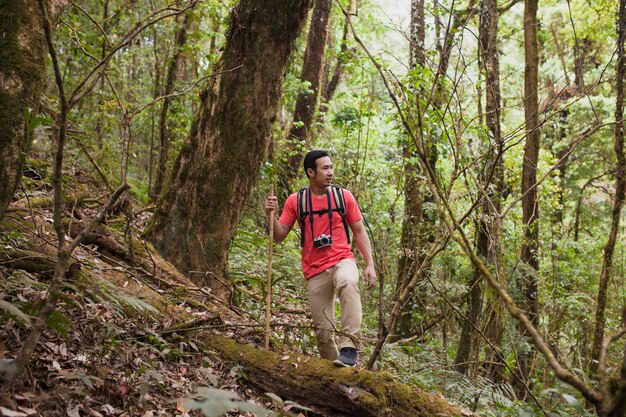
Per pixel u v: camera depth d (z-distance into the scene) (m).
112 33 9.18
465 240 2.25
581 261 13.26
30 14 3.22
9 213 4.66
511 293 7.28
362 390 3.44
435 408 3.35
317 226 4.29
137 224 6.88
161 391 3.26
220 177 5.61
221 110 5.62
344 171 8.71
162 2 10.31
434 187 2.47
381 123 11.53
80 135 7.12
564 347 7.21
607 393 1.77
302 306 6.45
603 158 17.14
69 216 5.38
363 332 6.49
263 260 7.70
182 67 10.71
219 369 3.92
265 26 5.57
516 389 6.03
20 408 2.31
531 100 9.27
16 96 3.06
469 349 6.31
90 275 4.11
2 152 3.00
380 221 8.60
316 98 12.91
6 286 3.30
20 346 3.03
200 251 5.58
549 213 12.34
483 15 7.28
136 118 11.52
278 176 9.70
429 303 7.15
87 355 3.24
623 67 5.32
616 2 11.50
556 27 17.36
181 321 4.36
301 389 3.64
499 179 6.68
